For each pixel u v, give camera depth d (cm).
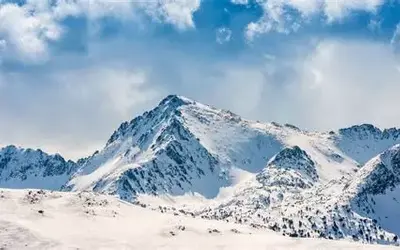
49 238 10688
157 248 10956
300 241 11806
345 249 11281
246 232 12756
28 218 11575
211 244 11469
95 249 10494
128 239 11300
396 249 11306
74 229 11469
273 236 12362
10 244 10138
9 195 12781
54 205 12750
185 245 11262
